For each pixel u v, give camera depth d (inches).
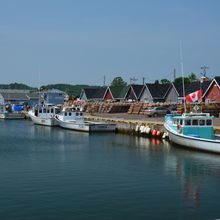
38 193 650.2
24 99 4576.8
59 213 548.4
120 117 2073.1
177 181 735.1
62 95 4239.7
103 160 976.3
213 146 997.2
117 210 560.7
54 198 620.4
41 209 565.9
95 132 1708.9
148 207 575.2
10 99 4505.4
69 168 871.7
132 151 1127.0
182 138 1104.8
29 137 1571.1
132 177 772.0
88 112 2839.6
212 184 712.4
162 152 1091.9
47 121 2148.1
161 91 3031.5
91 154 1081.4
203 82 2625.5
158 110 2080.5
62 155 1067.9
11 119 3002.0
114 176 782.5
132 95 3277.6
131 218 528.1
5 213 549.0
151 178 762.8
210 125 1125.7
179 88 2886.3
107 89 3604.8
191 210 561.9
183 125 1120.2
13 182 731.4
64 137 1549.0
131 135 1593.3
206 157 986.1
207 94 2421.3
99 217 532.4
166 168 861.8
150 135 1480.1
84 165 909.2
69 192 655.8
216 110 1886.1
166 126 1251.8
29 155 1074.1
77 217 532.4
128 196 631.2
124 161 958.4
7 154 1094.4
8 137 1577.3
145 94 3088.1
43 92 4165.8
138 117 2046.0
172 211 557.3
